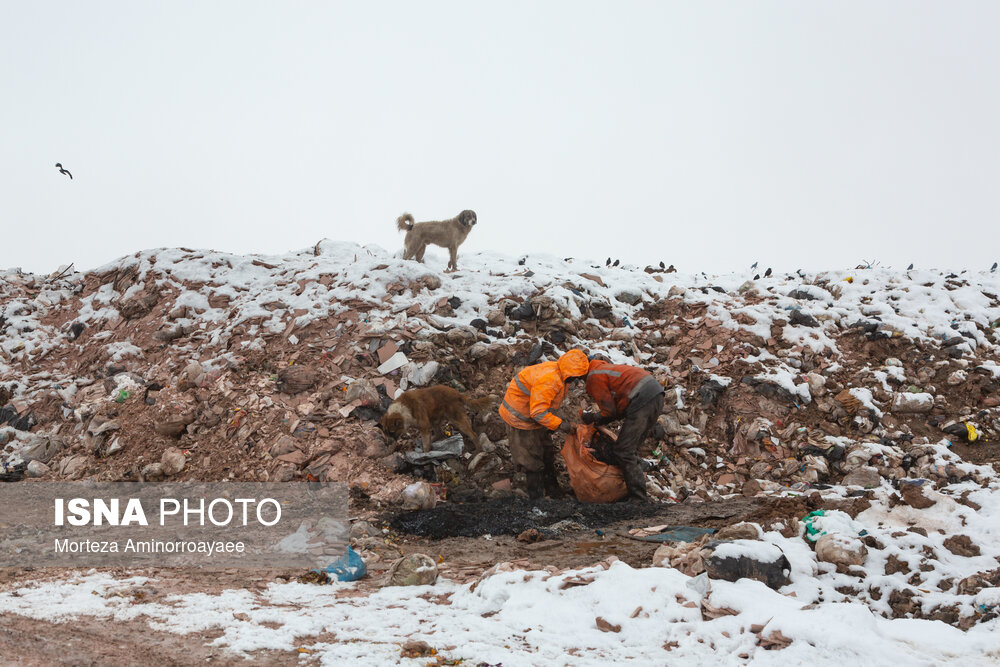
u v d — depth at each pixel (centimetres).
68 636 478
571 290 1227
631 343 1150
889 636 478
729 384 1061
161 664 436
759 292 1269
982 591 526
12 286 1509
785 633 451
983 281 1336
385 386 1005
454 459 937
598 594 518
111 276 1431
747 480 943
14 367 1273
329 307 1147
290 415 989
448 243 1283
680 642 458
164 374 1130
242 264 1356
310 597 561
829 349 1120
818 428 1004
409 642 446
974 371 1062
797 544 626
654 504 845
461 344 1077
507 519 791
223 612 518
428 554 696
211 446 986
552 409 868
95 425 1050
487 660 434
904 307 1234
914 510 713
